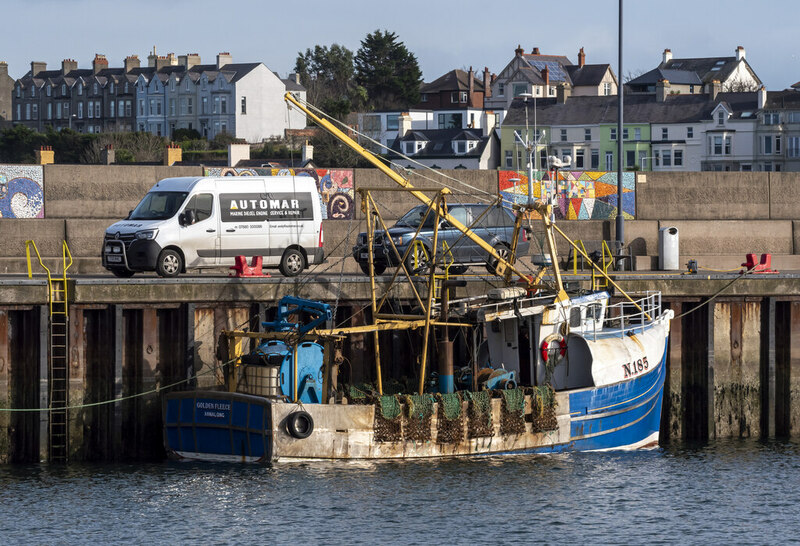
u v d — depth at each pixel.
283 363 47.31
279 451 45.91
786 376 59.91
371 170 71.38
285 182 56.09
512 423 48.84
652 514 43.53
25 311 48.38
